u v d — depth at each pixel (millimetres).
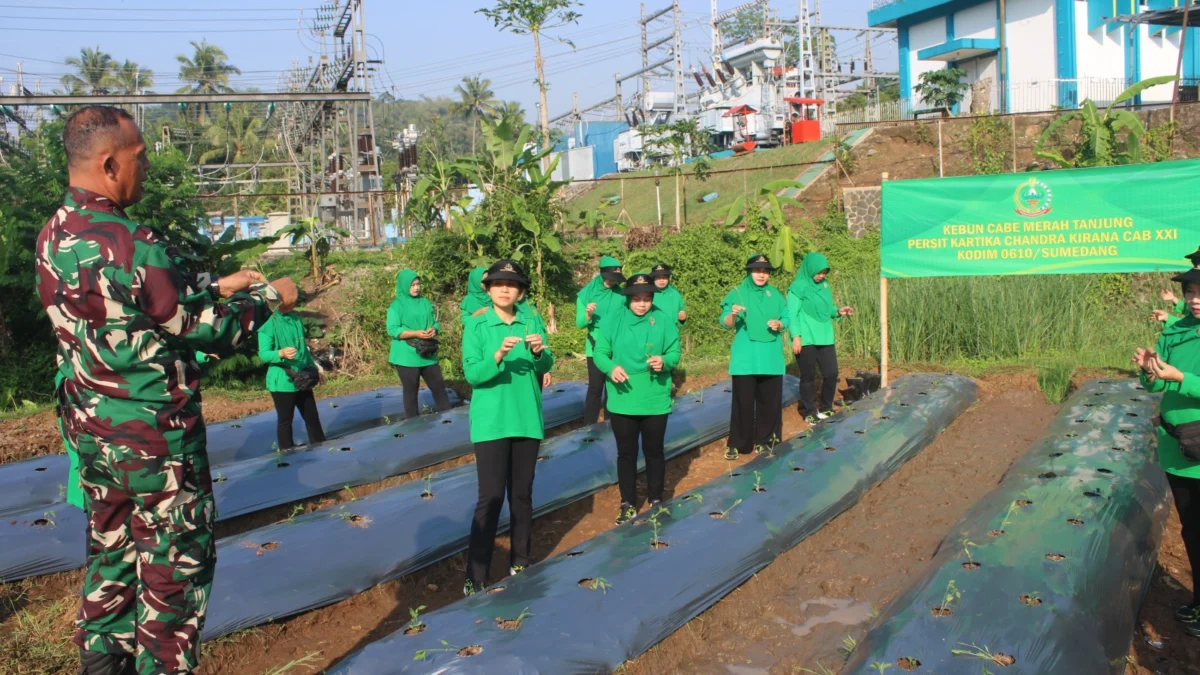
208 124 46375
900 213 10070
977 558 4730
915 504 6727
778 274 17422
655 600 4559
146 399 2709
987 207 9727
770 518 5785
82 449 2736
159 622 2775
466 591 5223
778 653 4590
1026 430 8805
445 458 8273
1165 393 4746
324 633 5012
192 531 2834
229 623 4703
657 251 17016
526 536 5484
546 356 5438
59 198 12523
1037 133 22953
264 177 42469
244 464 7445
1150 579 5180
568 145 48094
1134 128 18766
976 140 22578
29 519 6035
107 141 2783
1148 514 5633
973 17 27875
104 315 2654
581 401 10422
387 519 5902
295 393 8391
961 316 12227
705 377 11930
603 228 21297
